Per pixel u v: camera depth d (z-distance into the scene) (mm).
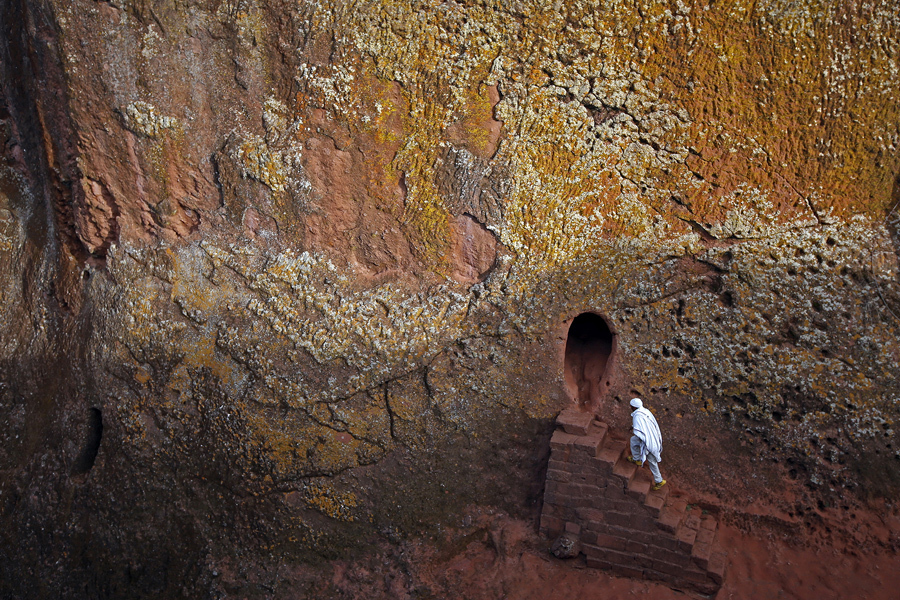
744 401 6727
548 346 7051
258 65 7203
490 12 6605
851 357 6520
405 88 6930
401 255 7402
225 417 7629
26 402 8781
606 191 6797
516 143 6844
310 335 7398
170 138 7516
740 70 6367
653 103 6559
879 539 6367
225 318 7684
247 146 7359
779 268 6586
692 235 6703
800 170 6484
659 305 6816
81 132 7621
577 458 6609
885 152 6359
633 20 6430
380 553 7312
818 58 6250
